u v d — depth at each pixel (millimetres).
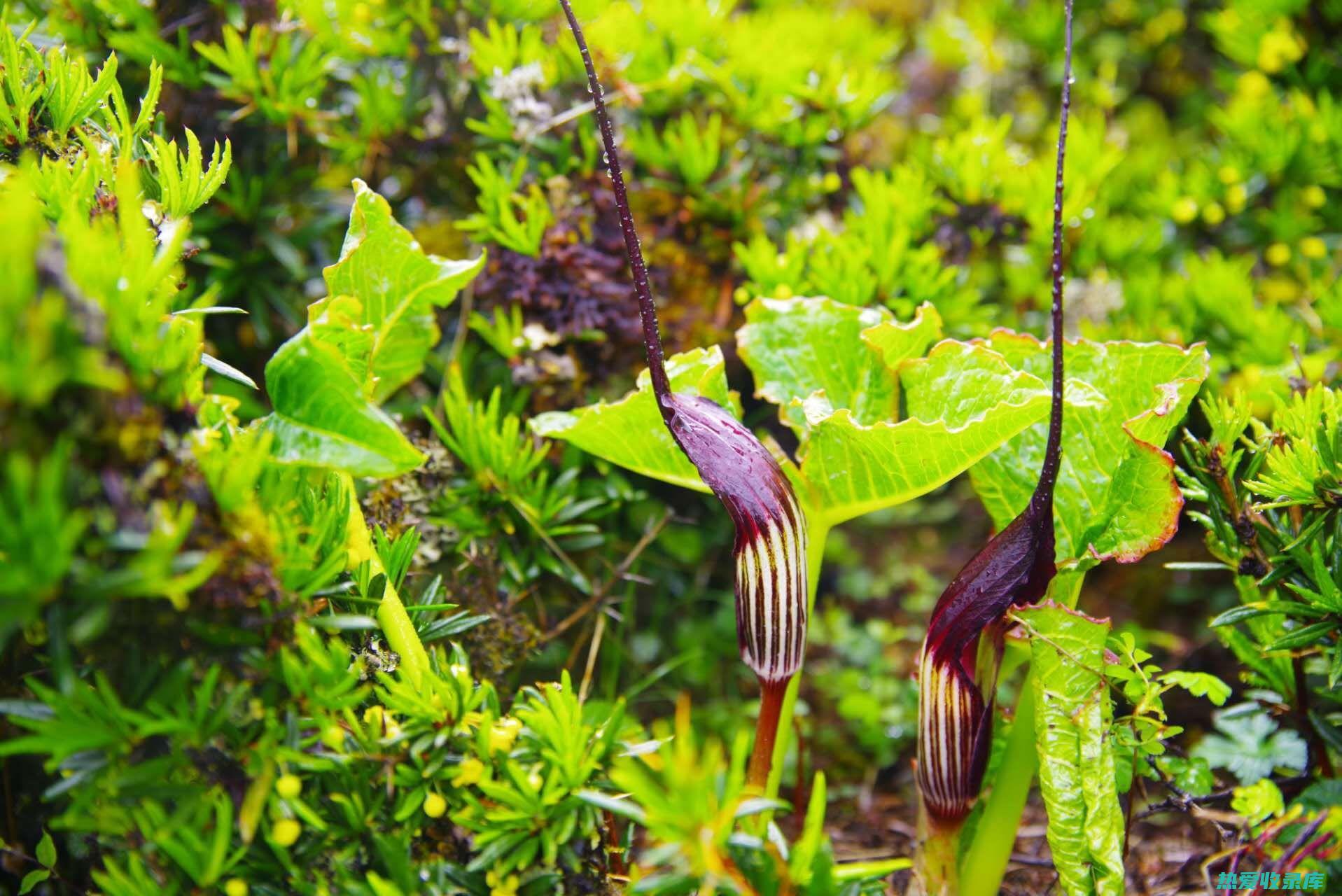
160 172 652
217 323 836
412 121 845
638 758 702
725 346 868
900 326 704
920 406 694
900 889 762
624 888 660
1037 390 648
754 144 881
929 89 1302
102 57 798
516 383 823
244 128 827
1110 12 1209
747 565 652
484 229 824
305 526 640
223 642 605
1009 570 642
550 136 855
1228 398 833
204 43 813
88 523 573
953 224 893
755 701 896
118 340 575
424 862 638
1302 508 700
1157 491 663
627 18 860
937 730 654
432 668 671
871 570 1072
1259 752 730
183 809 597
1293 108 937
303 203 850
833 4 1324
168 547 566
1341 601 663
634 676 870
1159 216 971
